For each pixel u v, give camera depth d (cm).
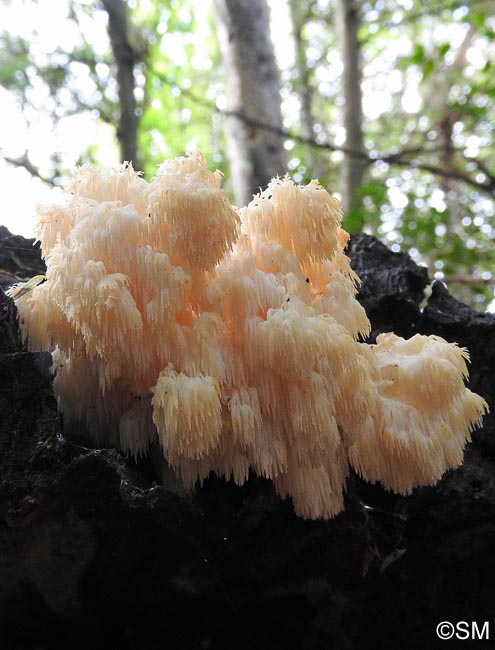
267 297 24
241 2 79
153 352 24
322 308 27
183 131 179
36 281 26
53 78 116
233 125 80
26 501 23
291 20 176
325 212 26
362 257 42
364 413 25
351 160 121
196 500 26
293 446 25
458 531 29
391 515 29
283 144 81
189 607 30
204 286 24
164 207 23
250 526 27
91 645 32
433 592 30
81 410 27
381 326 39
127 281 22
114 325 21
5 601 28
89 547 25
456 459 26
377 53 153
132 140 104
